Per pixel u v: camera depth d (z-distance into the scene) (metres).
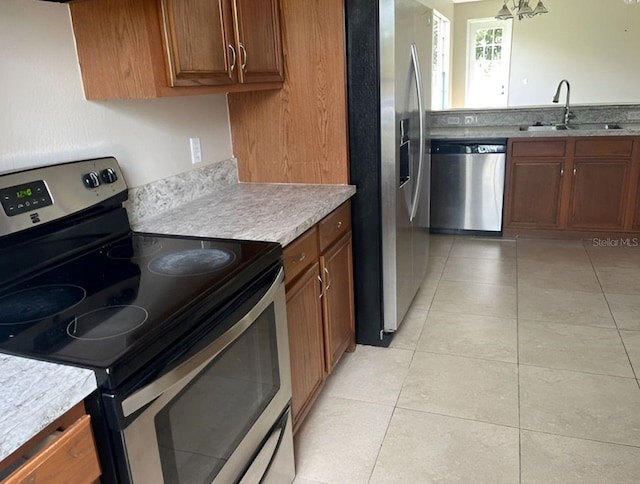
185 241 1.70
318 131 2.41
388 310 2.63
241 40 1.95
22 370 0.94
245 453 1.46
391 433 2.04
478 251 4.09
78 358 0.97
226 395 1.35
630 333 2.71
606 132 3.93
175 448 1.14
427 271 3.70
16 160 1.48
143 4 1.51
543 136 4.05
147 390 1.01
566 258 3.85
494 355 2.56
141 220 1.96
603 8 6.14
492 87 7.17
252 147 2.54
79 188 1.60
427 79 2.94
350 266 2.51
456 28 7.11
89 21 1.60
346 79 2.32
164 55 1.59
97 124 1.75
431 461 1.88
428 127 3.09
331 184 2.47
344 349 2.50
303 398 2.01
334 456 1.93
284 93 2.41
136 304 1.20
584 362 2.46
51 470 0.86
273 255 1.57
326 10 2.23
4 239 1.36
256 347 1.50
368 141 2.39
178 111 2.16
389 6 2.19
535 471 1.81
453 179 4.37
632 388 2.25
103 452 0.98
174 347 1.12
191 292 1.25
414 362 2.53
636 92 6.30
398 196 2.51
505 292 3.29
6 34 1.43
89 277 1.40
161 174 2.09
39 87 1.54
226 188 2.50
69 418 0.91
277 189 2.42
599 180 4.07
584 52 6.37
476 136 4.21
